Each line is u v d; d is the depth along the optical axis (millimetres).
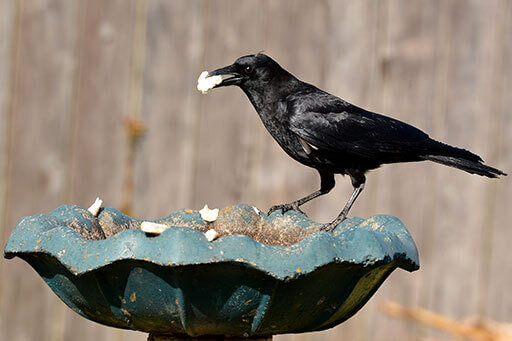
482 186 11078
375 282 6457
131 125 10891
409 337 11016
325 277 5852
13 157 10891
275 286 5672
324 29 11000
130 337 11055
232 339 6426
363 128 8891
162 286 5723
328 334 11133
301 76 10969
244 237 5551
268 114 9148
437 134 11070
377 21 11055
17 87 10891
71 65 10906
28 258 6188
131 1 10930
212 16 10938
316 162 9133
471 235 11078
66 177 10891
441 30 11102
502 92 11102
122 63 10922
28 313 10914
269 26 10938
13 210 10875
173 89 10961
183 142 10961
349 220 7504
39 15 10898
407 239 6555
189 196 10953
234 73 9016
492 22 11102
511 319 11055
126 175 10914
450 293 11086
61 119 10906
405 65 11062
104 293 5891
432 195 11062
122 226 7227
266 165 10969
